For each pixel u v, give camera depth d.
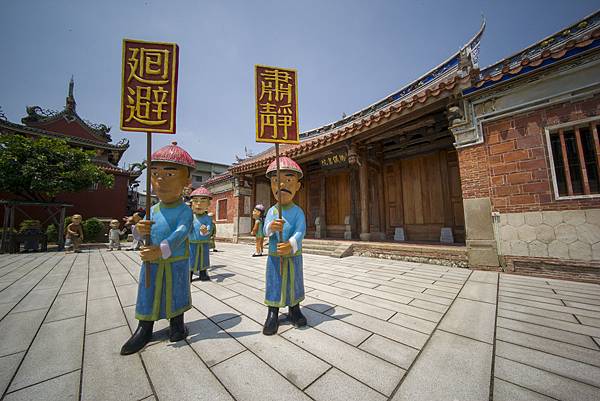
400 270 5.16
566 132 4.37
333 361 1.88
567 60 4.17
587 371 1.71
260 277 4.89
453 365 1.79
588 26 5.22
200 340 2.25
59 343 2.23
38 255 8.78
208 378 1.69
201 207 4.84
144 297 2.15
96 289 4.11
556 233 4.27
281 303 2.40
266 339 2.26
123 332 2.48
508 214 4.75
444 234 7.85
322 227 10.83
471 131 5.25
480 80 4.98
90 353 2.05
